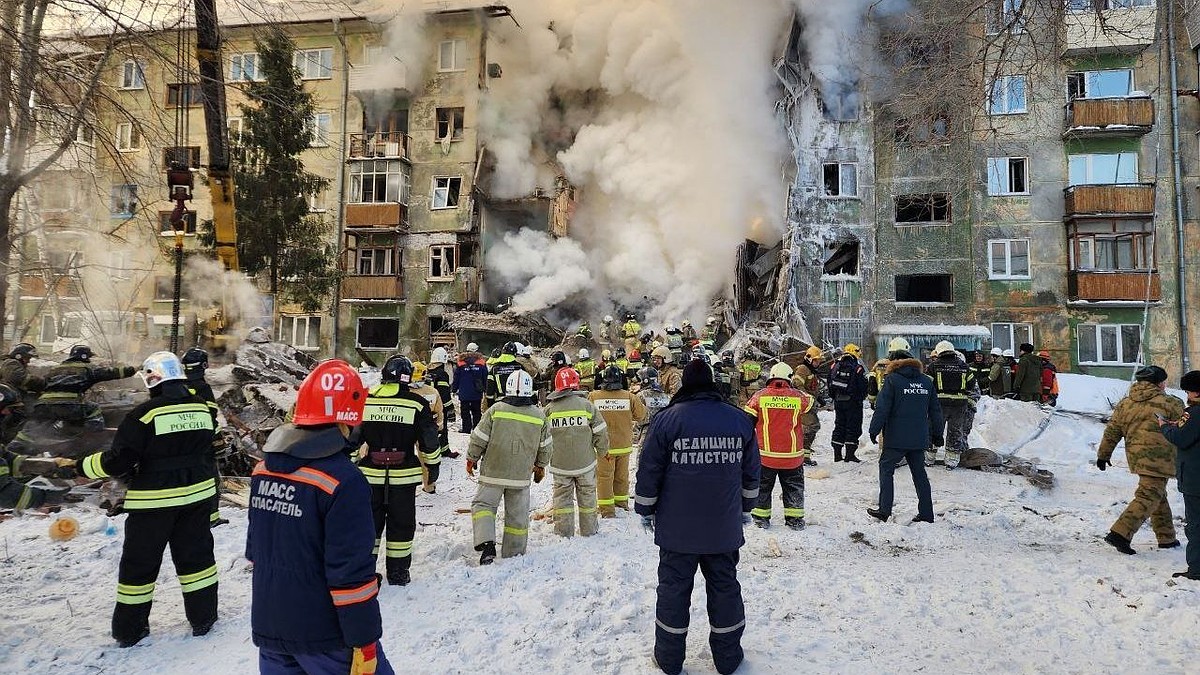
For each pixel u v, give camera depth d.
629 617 4.57
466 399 14.09
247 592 5.05
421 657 3.99
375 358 28.11
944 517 7.66
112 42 7.58
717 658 3.79
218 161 13.14
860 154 24.94
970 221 24.17
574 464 6.66
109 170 8.61
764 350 21.55
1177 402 6.44
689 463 3.80
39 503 4.61
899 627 4.48
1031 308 23.69
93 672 3.77
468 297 27.97
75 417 8.31
